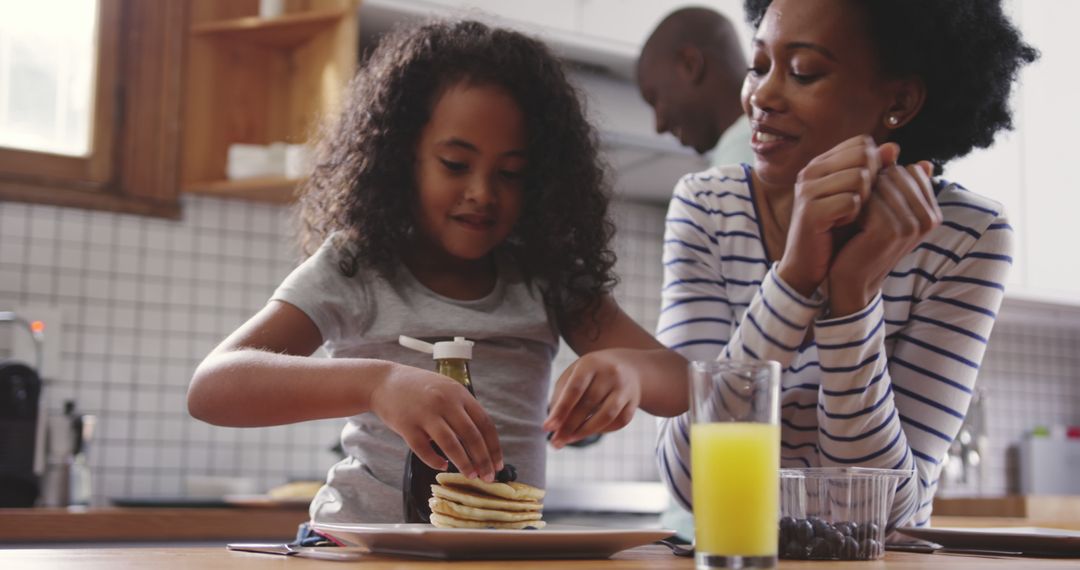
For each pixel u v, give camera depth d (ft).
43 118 9.29
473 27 4.23
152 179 9.27
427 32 4.14
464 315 3.92
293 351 3.64
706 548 2.37
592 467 10.64
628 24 9.24
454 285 4.08
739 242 4.32
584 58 9.29
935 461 3.94
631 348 4.00
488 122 3.86
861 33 3.82
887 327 4.04
